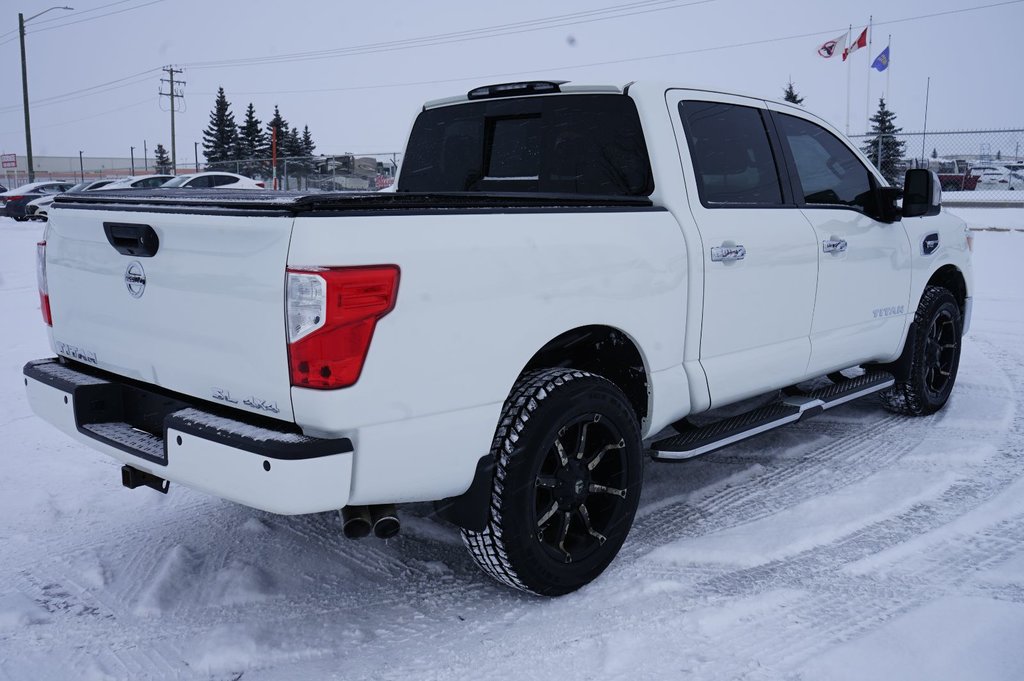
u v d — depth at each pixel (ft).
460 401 8.51
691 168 11.47
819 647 8.57
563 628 9.13
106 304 9.68
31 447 15.25
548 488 9.51
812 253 12.95
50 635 9.09
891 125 95.45
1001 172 70.49
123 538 11.53
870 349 14.80
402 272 7.91
